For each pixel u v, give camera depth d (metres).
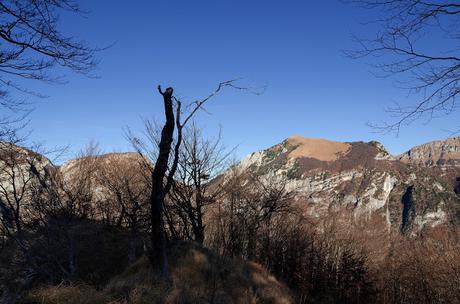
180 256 12.59
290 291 17.42
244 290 12.68
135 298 8.67
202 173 19.23
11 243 18.81
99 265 19.09
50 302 8.02
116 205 24.27
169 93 10.19
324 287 24.23
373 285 29.77
